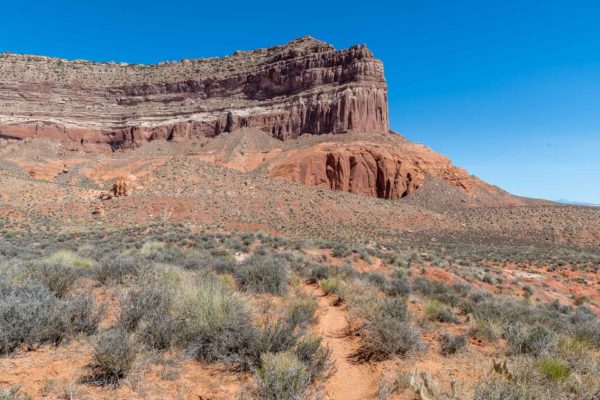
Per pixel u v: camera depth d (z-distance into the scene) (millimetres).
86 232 35312
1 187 53188
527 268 34219
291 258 17859
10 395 3701
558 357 6148
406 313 7969
